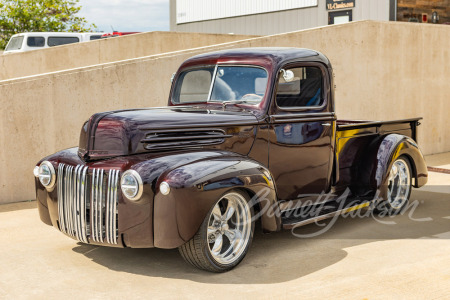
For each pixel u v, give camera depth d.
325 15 19.00
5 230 5.74
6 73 13.54
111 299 3.85
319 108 5.42
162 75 7.95
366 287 4.00
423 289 3.95
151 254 4.89
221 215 4.41
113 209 4.22
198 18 24.45
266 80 5.05
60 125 7.27
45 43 17.73
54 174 4.63
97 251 4.99
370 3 17.61
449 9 18.72
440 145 11.14
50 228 5.82
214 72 5.41
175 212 4.04
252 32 21.86
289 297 3.83
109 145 4.41
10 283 4.20
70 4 27.73
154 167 4.15
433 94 10.93
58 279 4.27
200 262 4.27
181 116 4.62
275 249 4.99
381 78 10.16
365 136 6.04
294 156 5.23
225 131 4.74
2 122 6.91
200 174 4.12
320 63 5.42
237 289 4.00
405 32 10.41
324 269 4.41
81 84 7.37
